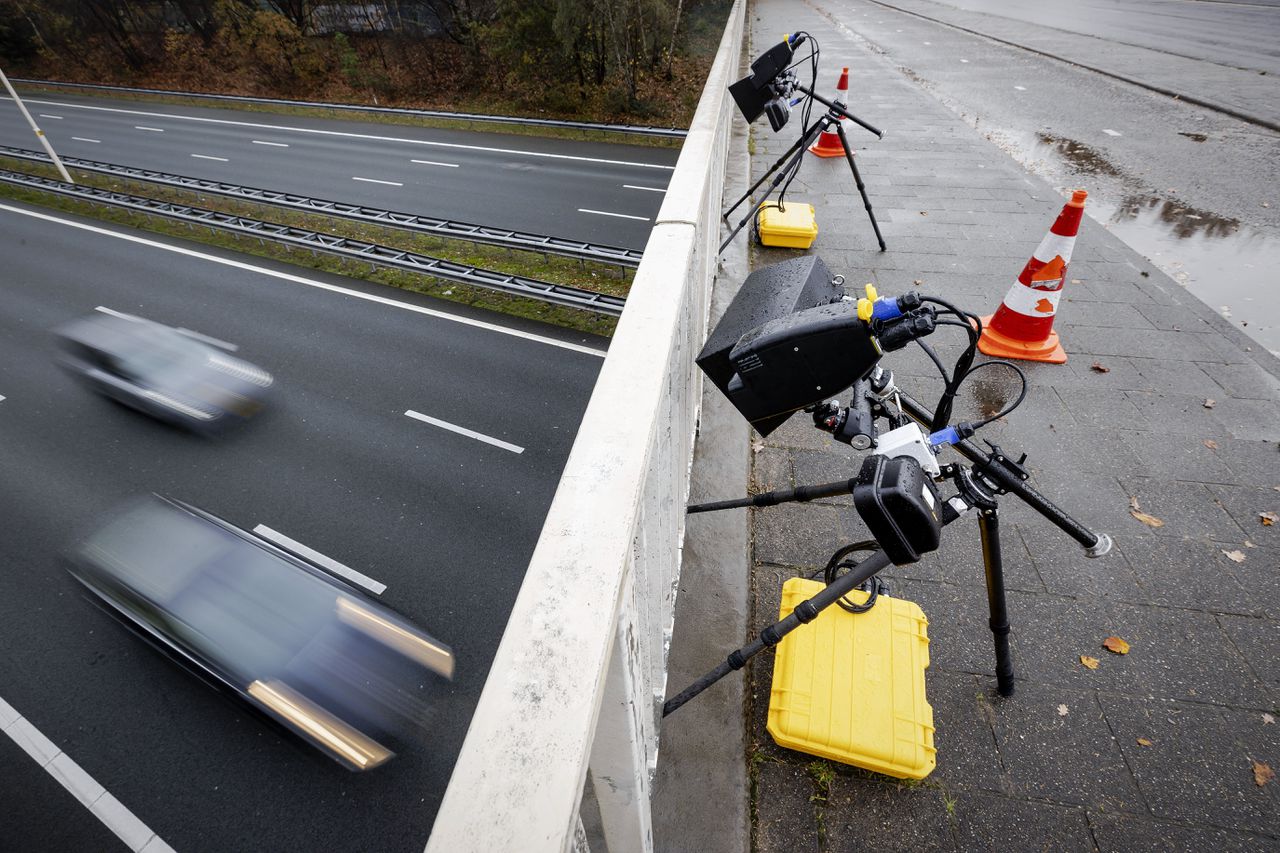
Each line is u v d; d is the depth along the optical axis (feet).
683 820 6.27
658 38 77.41
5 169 67.31
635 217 49.24
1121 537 9.21
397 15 94.48
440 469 24.34
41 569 20.36
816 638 7.05
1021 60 47.75
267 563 17.81
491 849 1.96
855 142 27.35
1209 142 28.81
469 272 37.45
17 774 15.01
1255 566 8.73
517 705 2.33
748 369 5.42
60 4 110.22
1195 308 14.65
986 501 5.46
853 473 10.24
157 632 16.75
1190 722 7.01
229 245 47.52
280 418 27.48
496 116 72.59
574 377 30.40
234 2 92.02
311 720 15.28
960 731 6.97
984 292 15.57
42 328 35.94
